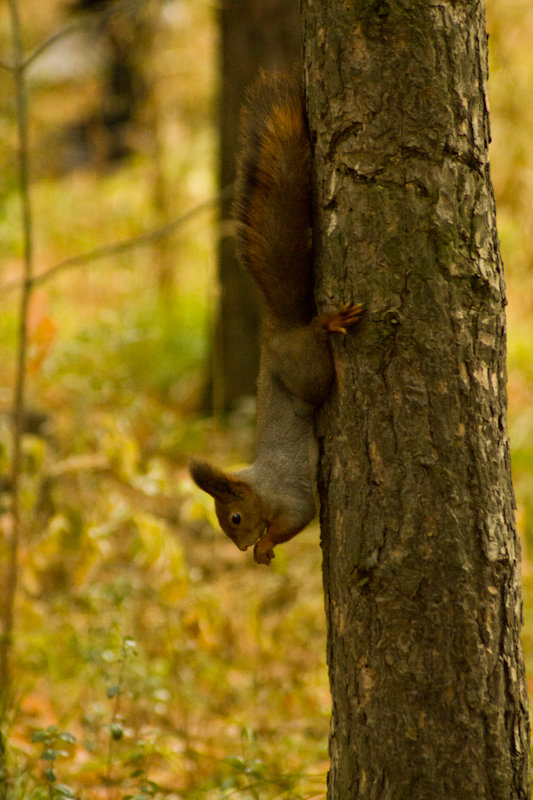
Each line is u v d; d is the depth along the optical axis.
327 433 6.30
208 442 16.09
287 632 10.49
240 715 9.95
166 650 10.61
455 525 5.83
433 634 5.86
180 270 24.05
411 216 5.74
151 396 18.44
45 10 29.33
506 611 5.98
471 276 5.81
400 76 5.68
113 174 29.12
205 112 27.02
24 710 9.55
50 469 10.05
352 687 6.14
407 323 5.80
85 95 27.33
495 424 5.98
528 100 17.78
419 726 5.91
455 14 5.70
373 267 5.84
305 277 6.61
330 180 6.00
